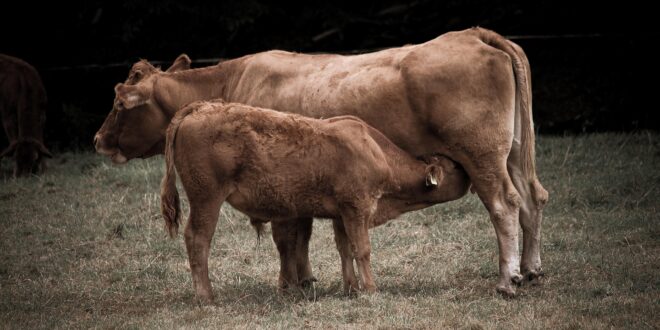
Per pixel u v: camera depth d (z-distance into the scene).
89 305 14.07
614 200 19.08
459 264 15.58
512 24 30.81
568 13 30.38
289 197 13.34
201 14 30.02
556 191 19.86
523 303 12.91
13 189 22.12
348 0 32.25
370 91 13.99
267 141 13.20
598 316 12.17
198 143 13.16
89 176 23.05
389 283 14.58
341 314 12.48
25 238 18.17
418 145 13.92
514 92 13.73
